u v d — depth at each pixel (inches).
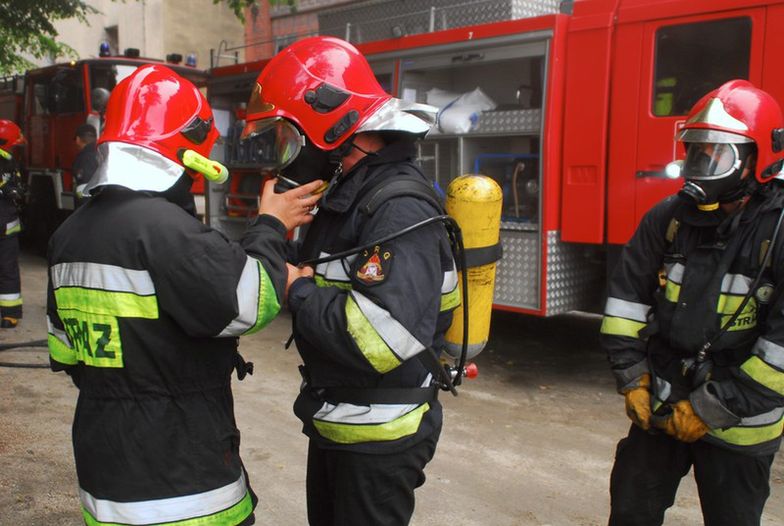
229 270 64.1
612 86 186.1
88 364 67.5
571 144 192.9
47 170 406.0
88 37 772.6
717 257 81.0
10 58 480.1
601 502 132.3
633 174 184.1
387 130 70.7
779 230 77.0
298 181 73.9
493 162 214.4
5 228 250.5
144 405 67.0
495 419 174.7
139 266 64.5
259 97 73.8
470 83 230.7
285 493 133.6
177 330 66.7
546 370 216.8
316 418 73.9
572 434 165.2
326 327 66.5
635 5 181.3
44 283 348.8
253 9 350.3
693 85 173.9
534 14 214.2
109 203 67.3
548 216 194.9
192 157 69.7
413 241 68.1
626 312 89.5
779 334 75.4
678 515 127.7
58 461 143.0
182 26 708.7
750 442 81.7
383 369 66.9
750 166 79.1
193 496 68.0
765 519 125.3
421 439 73.9
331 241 73.7
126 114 68.7
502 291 205.3
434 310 68.9
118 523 67.1
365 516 73.0
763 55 163.3
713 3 168.9
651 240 88.2
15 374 202.8
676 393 84.1
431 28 223.1
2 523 118.3
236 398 187.5
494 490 136.8
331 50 73.4
